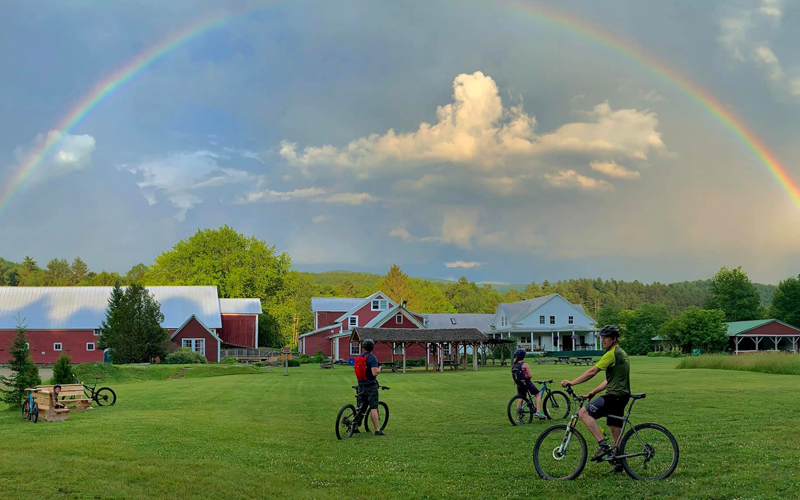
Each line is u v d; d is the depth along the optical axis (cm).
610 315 11169
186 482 977
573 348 8506
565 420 1630
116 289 5538
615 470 991
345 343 6606
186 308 7206
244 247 9244
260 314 8325
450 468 1064
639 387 2648
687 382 2975
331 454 1204
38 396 1814
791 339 8800
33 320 6544
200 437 1413
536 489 911
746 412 1734
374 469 1065
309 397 2484
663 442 973
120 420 1741
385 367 5525
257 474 1031
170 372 4381
